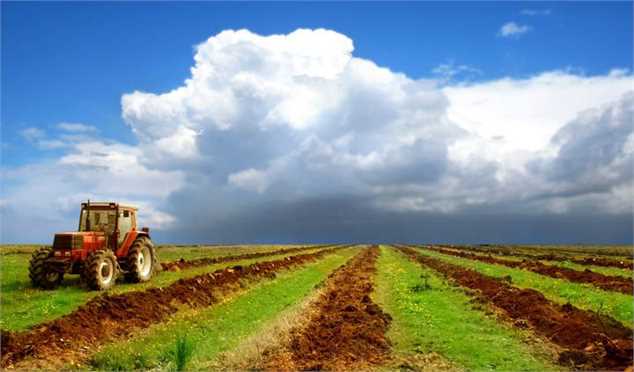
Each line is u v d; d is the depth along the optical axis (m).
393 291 28.12
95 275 23.53
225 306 22.83
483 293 25.47
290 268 42.25
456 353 14.91
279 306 22.78
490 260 51.66
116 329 17.11
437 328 18.05
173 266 36.75
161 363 13.92
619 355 13.52
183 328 17.91
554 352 14.88
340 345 15.49
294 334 16.73
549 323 17.27
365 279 35.06
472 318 19.83
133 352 14.61
